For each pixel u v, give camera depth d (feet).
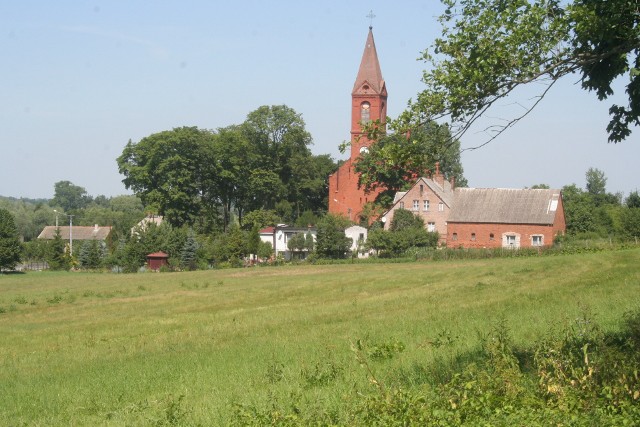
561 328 62.13
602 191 547.90
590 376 40.45
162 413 49.62
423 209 360.28
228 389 57.82
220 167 423.64
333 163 502.79
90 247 357.61
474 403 37.63
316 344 77.41
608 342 50.24
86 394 63.31
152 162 406.00
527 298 105.91
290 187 467.11
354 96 422.41
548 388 39.65
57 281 261.65
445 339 67.92
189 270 323.57
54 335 117.29
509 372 41.52
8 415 58.34
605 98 45.68
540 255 263.49
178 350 86.69
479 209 349.61
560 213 345.10
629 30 42.47
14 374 80.28
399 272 219.20
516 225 340.80
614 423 34.86
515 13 43.68
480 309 97.40
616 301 85.92
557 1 43.83
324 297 155.12
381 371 56.13
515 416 35.45
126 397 60.75
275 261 321.93
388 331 82.17
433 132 46.29
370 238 327.26
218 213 445.78
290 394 49.39
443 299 121.19
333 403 46.16
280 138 457.68
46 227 540.52
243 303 154.92
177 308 151.84
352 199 410.72
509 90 44.62
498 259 264.31
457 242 349.00
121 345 97.66
